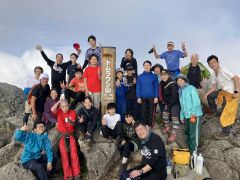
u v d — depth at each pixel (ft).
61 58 17.28
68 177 12.50
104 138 13.88
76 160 12.66
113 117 13.51
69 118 13.25
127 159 12.98
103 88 14.60
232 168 13.24
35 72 16.06
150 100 15.03
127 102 15.62
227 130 14.30
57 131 14.14
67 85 15.67
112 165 13.38
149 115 15.10
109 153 13.20
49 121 14.69
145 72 15.11
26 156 12.19
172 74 17.35
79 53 17.57
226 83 14.06
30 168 12.07
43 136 12.35
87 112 13.41
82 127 13.37
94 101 14.84
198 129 13.73
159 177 11.29
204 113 16.01
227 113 14.16
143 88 15.02
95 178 12.78
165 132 14.90
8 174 12.12
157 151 11.12
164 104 14.96
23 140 12.14
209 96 15.24
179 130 15.19
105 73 14.57
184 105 13.92
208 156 13.92
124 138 13.25
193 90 13.79
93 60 14.94
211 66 14.32
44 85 14.75
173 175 12.92
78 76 15.55
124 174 11.66
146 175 11.36
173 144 14.35
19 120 18.72
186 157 12.79
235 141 14.07
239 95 14.10
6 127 18.35
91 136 13.25
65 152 12.64
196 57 17.02
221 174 13.24
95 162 12.94
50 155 12.29
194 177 12.82
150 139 11.28
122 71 15.70
